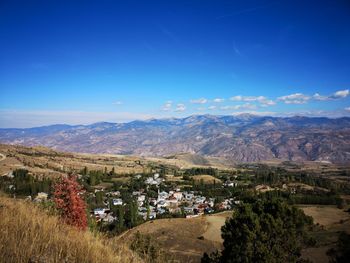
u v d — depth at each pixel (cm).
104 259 691
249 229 2181
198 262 4431
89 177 15675
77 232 857
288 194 11650
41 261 576
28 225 760
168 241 6084
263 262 1984
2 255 554
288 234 2166
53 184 1448
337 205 10138
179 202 13638
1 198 1055
